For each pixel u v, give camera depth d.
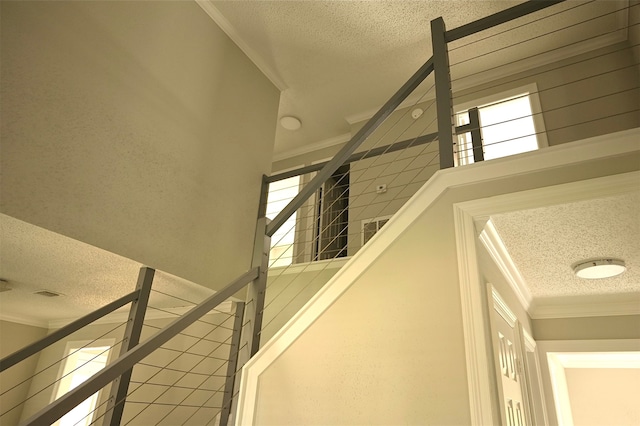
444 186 1.72
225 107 3.44
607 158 1.47
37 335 4.85
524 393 2.01
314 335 1.76
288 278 3.13
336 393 1.61
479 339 1.40
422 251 1.66
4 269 2.98
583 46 3.59
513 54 3.76
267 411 1.72
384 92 4.31
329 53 3.85
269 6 3.41
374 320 1.65
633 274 2.13
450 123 1.83
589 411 3.74
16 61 2.03
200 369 3.54
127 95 2.58
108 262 2.59
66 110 2.22
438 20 2.06
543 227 1.68
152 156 2.67
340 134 5.02
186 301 3.40
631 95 3.28
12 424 4.47
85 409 4.43
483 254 1.70
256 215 3.54
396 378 1.52
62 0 2.30
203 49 3.32
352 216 4.18
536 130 3.58
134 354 1.37
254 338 1.95
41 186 2.04
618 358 3.38
